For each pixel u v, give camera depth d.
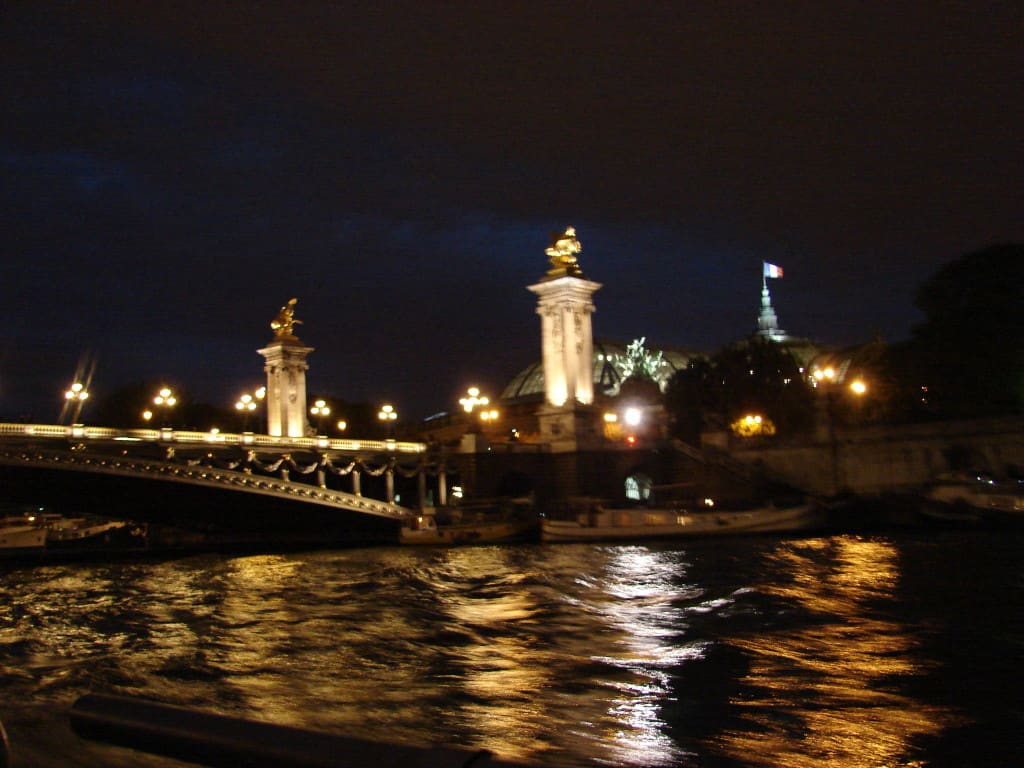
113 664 27.92
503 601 41.94
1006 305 90.06
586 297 107.75
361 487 111.69
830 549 62.50
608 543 76.56
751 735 19.72
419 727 20.50
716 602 38.88
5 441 70.44
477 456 96.88
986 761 17.95
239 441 83.25
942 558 53.44
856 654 27.75
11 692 23.61
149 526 92.75
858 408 116.38
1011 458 82.88
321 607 41.38
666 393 131.00
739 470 96.94
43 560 74.38
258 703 22.75
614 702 22.73
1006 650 27.69
